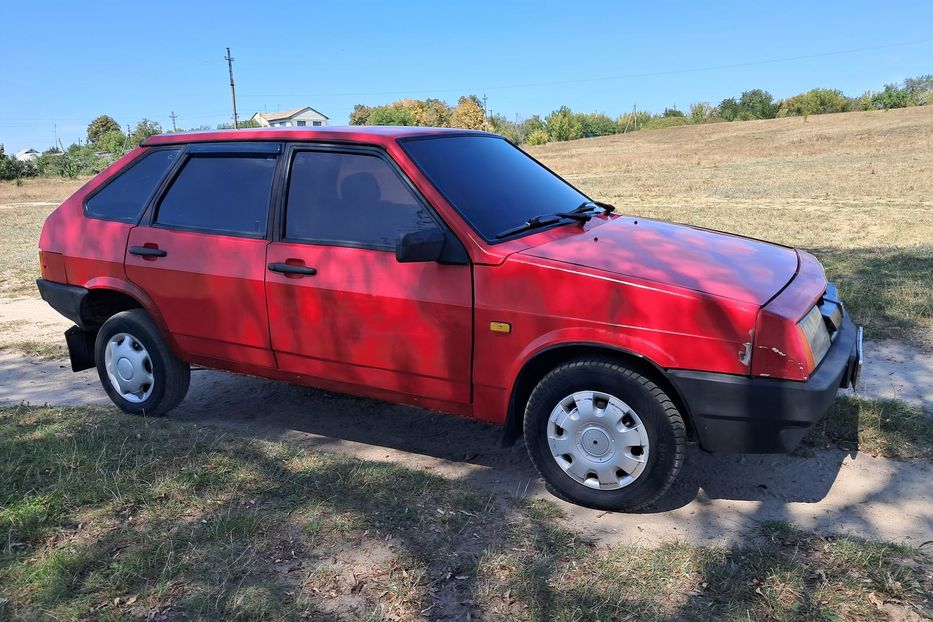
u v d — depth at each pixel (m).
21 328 7.92
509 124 123.75
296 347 4.04
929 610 2.56
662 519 3.32
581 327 3.22
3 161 63.50
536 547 3.03
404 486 3.57
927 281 7.21
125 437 4.24
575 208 4.25
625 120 115.38
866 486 3.57
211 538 3.11
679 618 2.55
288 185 4.07
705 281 3.21
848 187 23.34
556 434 3.44
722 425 3.09
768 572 2.80
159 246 4.46
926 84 100.00
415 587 2.77
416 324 3.61
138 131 84.25
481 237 3.50
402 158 3.78
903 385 4.81
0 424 4.57
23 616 2.60
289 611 2.62
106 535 3.15
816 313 3.39
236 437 4.31
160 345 4.60
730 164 38.75
